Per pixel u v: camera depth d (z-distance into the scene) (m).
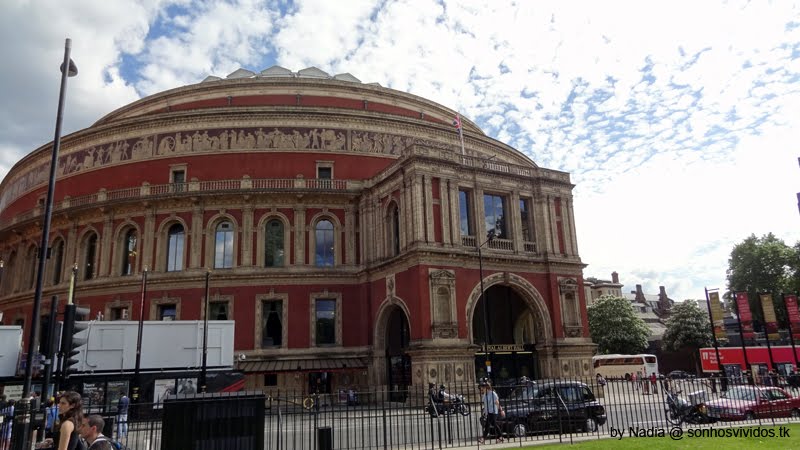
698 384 31.62
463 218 41.88
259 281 44.62
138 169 48.78
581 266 45.38
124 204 46.50
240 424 15.49
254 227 45.66
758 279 72.81
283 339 43.66
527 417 21.52
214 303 44.28
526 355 43.09
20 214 54.06
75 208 47.78
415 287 38.22
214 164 47.97
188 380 34.41
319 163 48.50
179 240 46.22
